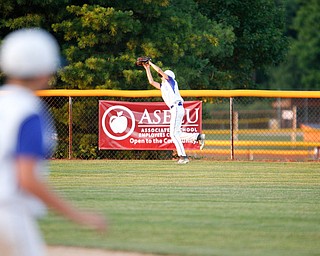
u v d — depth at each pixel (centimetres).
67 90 4741
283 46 6950
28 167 1017
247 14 6800
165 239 2128
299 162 4725
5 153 1026
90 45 5238
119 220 2447
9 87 1060
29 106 1035
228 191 3222
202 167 4294
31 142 1020
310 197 3052
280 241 2117
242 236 2188
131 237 2158
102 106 4700
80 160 4753
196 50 5766
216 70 6406
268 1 6850
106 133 4706
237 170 4150
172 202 2873
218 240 2120
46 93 4725
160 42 5497
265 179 3709
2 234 1030
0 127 1029
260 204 2841
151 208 2709
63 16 5388
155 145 4684
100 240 2111
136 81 5209
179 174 3909
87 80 5162
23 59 1041
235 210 2681
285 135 9012
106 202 2861
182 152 4484
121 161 4681
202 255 1906
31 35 1055
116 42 5356
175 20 5622
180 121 4441
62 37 5512
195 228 2311
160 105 4681
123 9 5512
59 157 4931
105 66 5209
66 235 2186
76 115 4947
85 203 2830
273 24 7012
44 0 5234
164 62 5591
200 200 2930
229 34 6103
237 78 6944
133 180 3622
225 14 6638
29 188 1020
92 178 3706
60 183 3488
